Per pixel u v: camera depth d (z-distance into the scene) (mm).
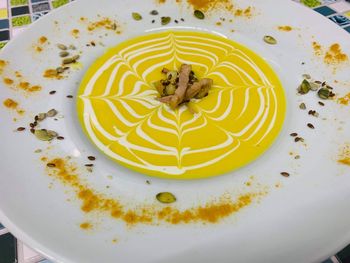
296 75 366
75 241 228
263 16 419
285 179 277
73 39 398
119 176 282
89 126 328
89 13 415
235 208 256
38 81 352
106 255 221
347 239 227
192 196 268
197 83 351
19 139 298
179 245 230
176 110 345
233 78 377
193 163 301
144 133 324
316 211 247
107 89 364
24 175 271
